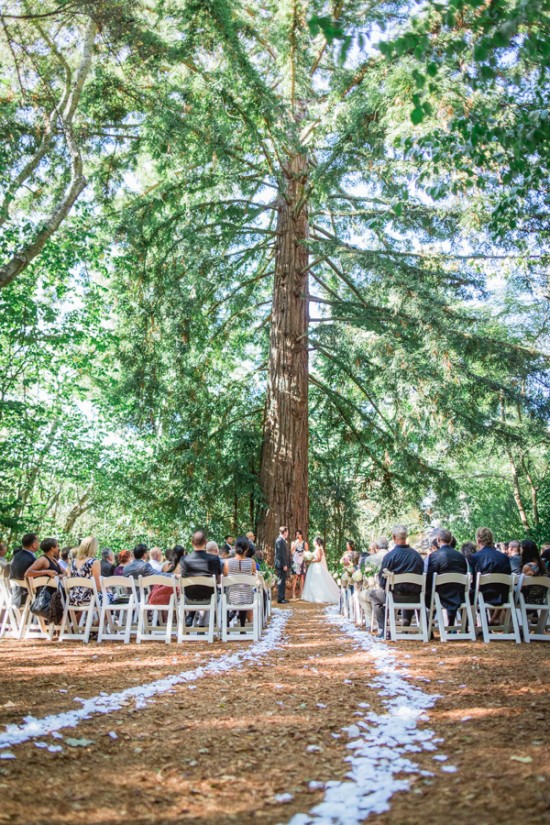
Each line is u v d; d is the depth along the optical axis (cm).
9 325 1848
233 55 1623
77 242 1852
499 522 2900
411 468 2164
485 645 896
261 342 2550
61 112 1480
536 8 612
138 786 372
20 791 355
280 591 1884
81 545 1042
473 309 2750
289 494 2061
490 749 416
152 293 2002
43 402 2127
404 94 1286
